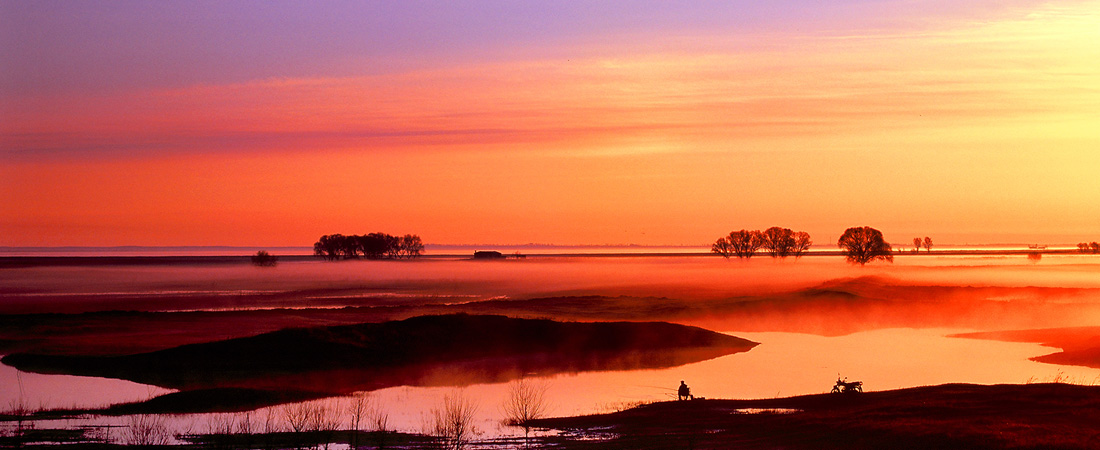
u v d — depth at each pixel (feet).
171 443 112.68
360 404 152.25
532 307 374.43
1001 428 101.24
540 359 228.84
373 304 396.16
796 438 104.99
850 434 103.91
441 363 219.41
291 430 126.41
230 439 115.75
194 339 253.03
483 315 273.54
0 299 430.61
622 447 104.68
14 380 190.49
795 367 213.46
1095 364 208.85
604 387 183.62
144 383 187.42
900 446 95.66
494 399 167.43
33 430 125.18
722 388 179.83
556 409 152.35
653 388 181.47
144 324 295.69
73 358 212.84
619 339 256.32
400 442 113.19
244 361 210.79
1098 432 98.58
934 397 134.41
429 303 403.34
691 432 114.73
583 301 402.31
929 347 255.70
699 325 320.91
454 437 117.29
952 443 94.58
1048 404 122.01
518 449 106.11
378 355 223.71
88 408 153.99
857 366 214.28
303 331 234.58
